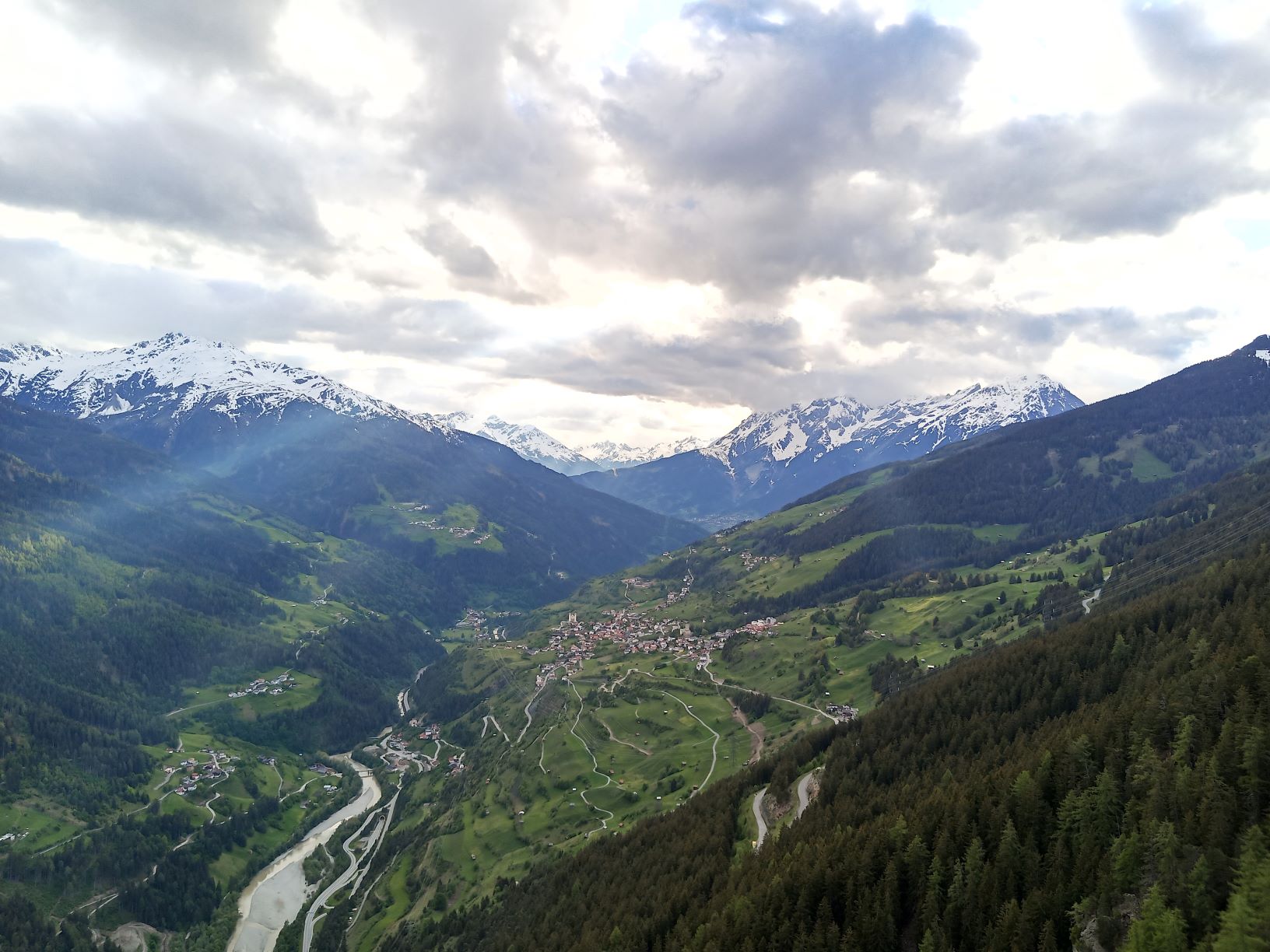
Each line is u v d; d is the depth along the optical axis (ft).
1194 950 265.13
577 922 480.64
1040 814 372.17
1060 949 304.30
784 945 361.51
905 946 349.00
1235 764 331.98
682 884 455.63
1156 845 307.58
